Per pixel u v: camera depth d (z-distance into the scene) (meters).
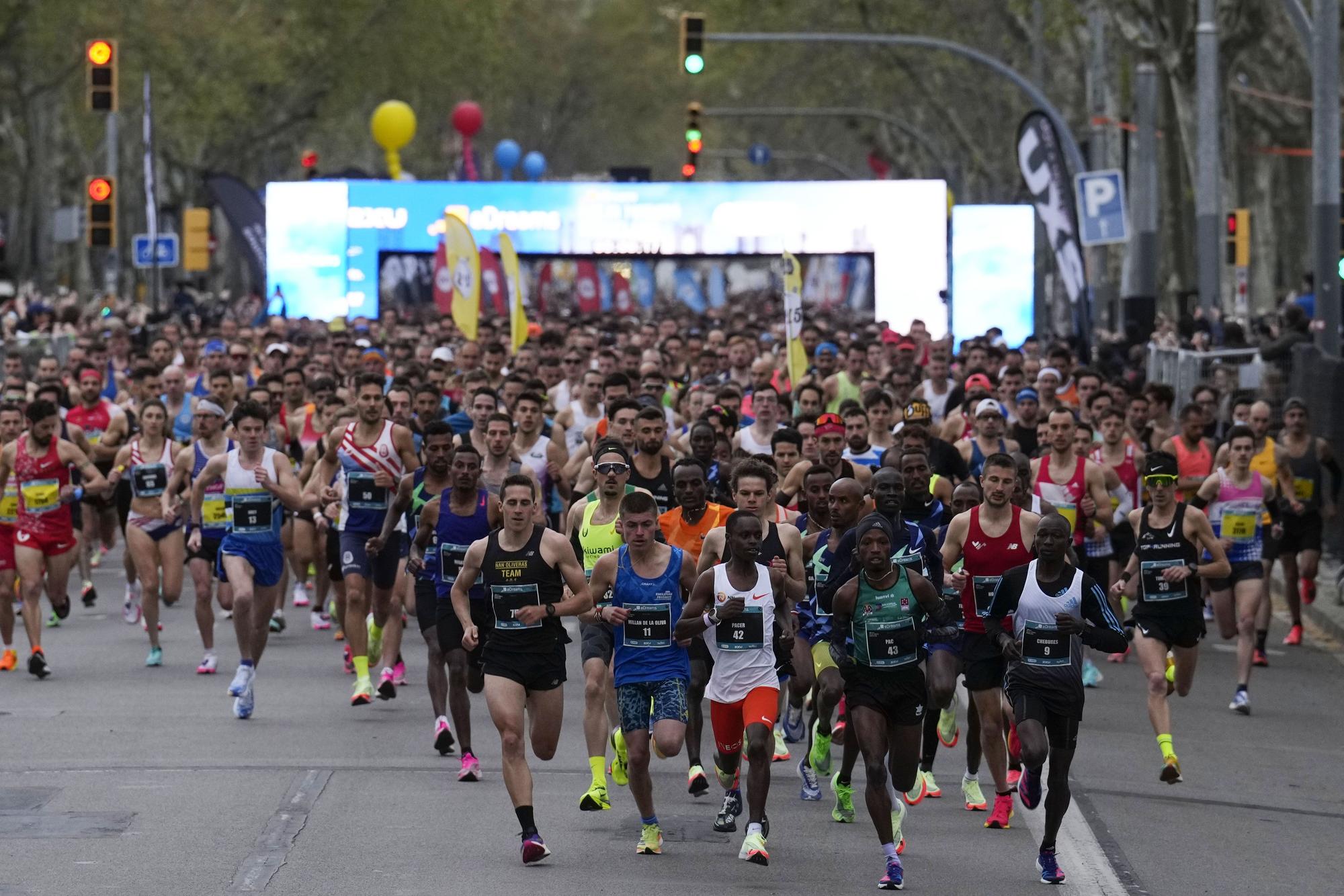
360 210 113.00
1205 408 54.47
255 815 32.78
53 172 186.00
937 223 114.25
